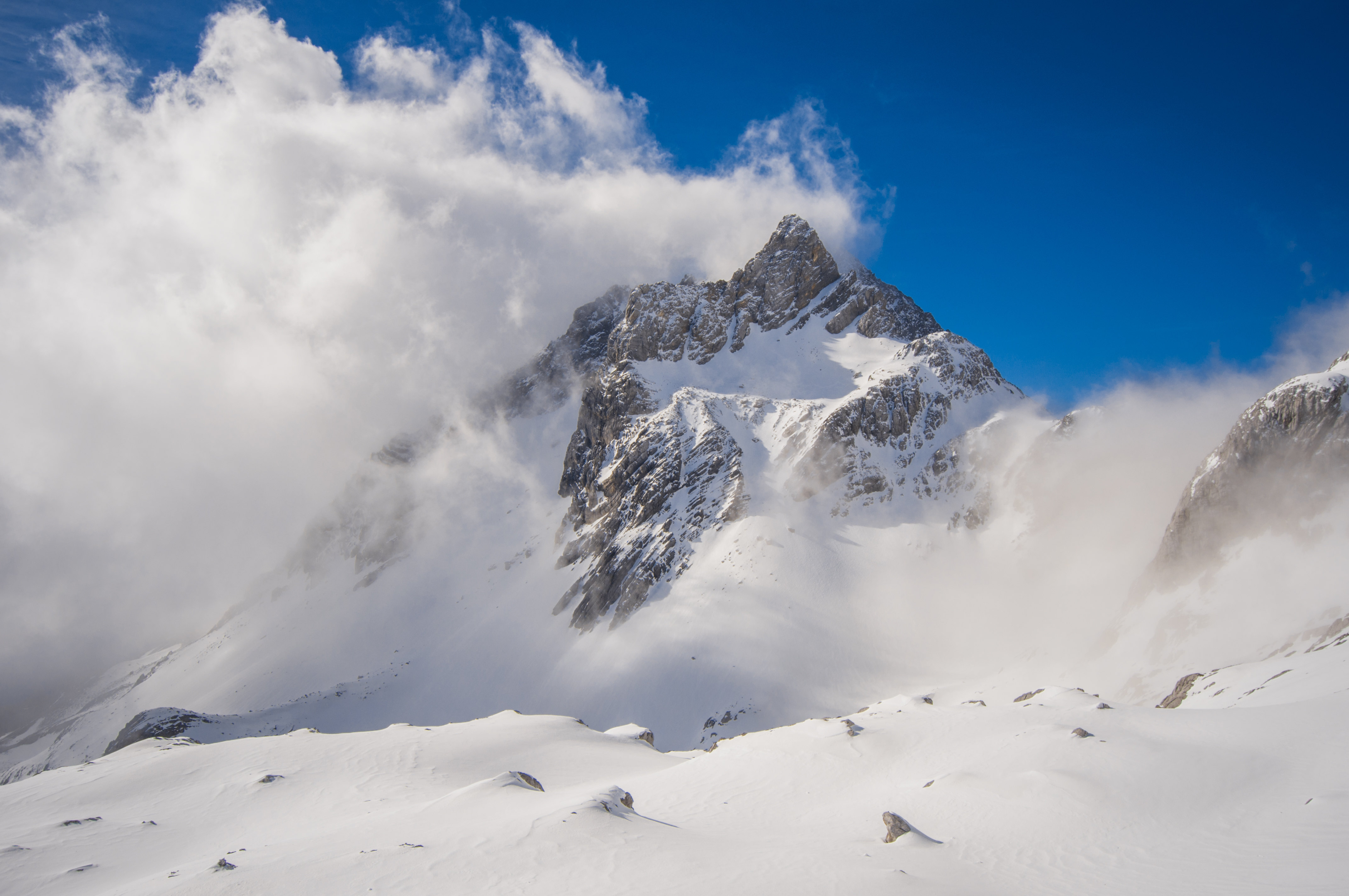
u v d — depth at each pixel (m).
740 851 30.66
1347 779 31.05
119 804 53.78
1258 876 24.72
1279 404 90.00
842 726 52.47
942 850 31.22
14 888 38.22
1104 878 26.75
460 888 26.17
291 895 26.80
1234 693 57.53
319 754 61.81
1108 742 39.91
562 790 47.00
